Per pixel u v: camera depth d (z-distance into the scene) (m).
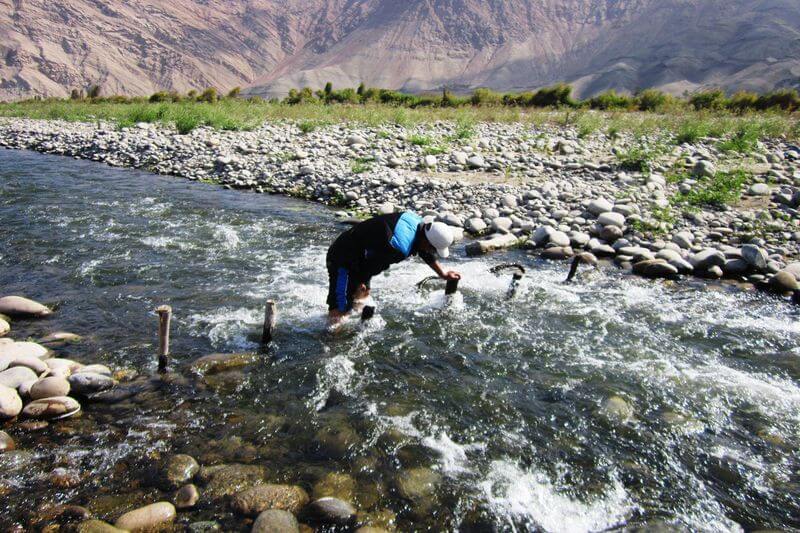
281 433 4.03
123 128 20.73
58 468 3.56
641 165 12.91
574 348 5.50
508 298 6.68
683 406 4.57
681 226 9.36
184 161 15.05
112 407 4.27
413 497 3.45
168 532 3.07
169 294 6.50
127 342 5.29
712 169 12.31
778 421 4.41
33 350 4.87
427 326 5.89
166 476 3.51
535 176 12.64
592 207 9.75
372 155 14.85
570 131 19.78
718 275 7.61
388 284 7.08
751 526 3.33
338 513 3.22
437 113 25.42
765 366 5.27
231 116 22.31
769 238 8.84
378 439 3.99
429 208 10.45
